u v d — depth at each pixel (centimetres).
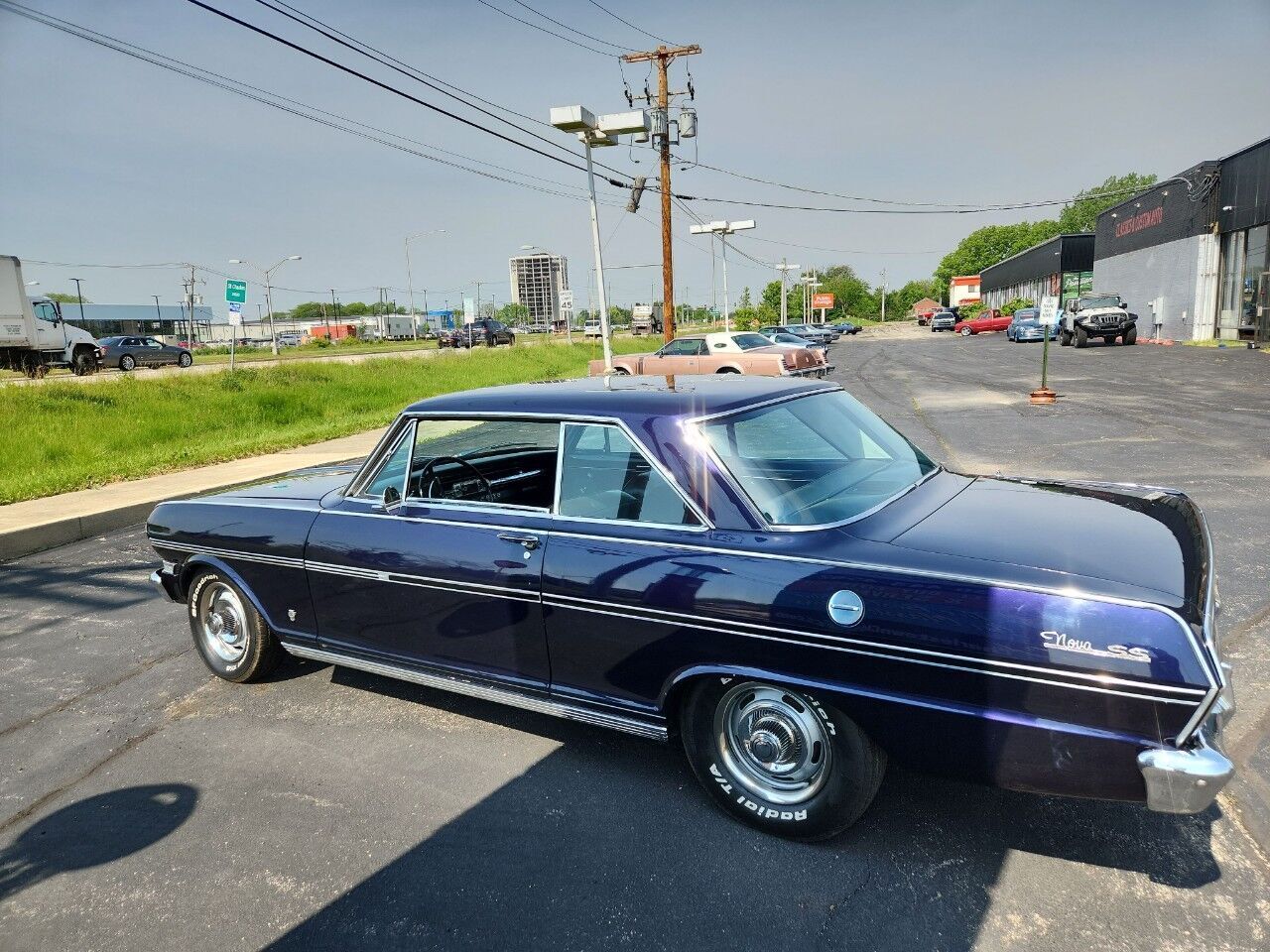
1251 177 2733
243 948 250
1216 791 213
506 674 336
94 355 2812
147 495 916
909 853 277
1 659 491
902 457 346
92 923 264
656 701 299
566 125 1532
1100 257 4272
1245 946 230
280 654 434
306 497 410
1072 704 226
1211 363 2064
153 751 372
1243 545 579
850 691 254
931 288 14600
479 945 245
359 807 320
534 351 3428
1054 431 1125
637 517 300
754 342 2234
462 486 356
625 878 272
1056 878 262
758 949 238
